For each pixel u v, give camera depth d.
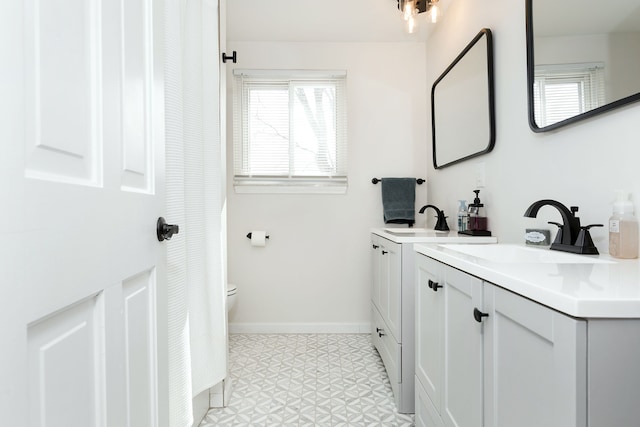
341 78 2.88
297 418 1.70
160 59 0.94
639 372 0.53
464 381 0.95
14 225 0.45
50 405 0.52
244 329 2.90
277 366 2.28
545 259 1.17
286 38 2.84
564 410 0.55
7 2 0.44
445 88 2.43
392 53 2.91
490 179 1.82
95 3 0.64
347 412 1.75
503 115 1.69
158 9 0.93
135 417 0.78
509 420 0.73
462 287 0.95
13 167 0.45
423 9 2.18
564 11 1.24
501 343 0.76
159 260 0.91
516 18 1.58
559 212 1.28
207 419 1.69
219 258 1.67
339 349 2.56
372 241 2.63
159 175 0.92
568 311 0.54
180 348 1.27
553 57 1.29
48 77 0.52
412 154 2.91
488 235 1.82
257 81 2.88
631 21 0.99
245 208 2.90
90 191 0.61
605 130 1.10
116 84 0.71
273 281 2.91
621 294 0.56
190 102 1.46
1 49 0.43
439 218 2.30
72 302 0.56
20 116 0.46
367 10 2.46
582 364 0.53
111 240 0.68
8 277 0.44
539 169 1.43
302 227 2.91
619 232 0.99
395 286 1.83
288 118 2.87
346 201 2.91
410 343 1.76
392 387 1.89
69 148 0.57
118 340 0.70
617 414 0.53
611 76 1.05
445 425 1.10
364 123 2.91
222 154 1.89
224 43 1.93
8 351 0.43
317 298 2.92
